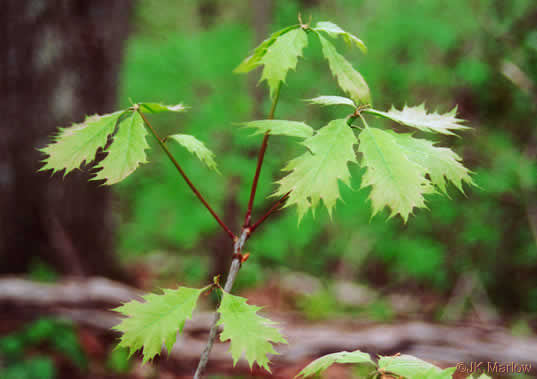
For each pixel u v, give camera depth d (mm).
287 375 3260
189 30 8125
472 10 5559
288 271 6652
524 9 5320
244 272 5734
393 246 6117
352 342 3557
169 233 6004
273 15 5941
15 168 4070
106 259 4836
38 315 3486
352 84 885
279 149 5500
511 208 5430
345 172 767
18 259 4160
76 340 3312
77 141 862
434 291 6176
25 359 2969
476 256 5613
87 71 4297
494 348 3523
